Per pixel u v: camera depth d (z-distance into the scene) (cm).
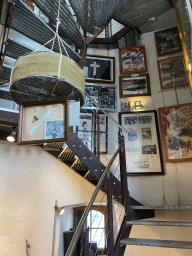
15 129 312
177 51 503
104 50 556
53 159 390
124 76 515
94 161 330
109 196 245
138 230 405
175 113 455
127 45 561
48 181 371
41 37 357
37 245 335
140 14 490
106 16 461
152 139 453
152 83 500
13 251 310
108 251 217
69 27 385
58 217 380
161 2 456
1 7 300
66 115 203
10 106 379
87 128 467
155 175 429
